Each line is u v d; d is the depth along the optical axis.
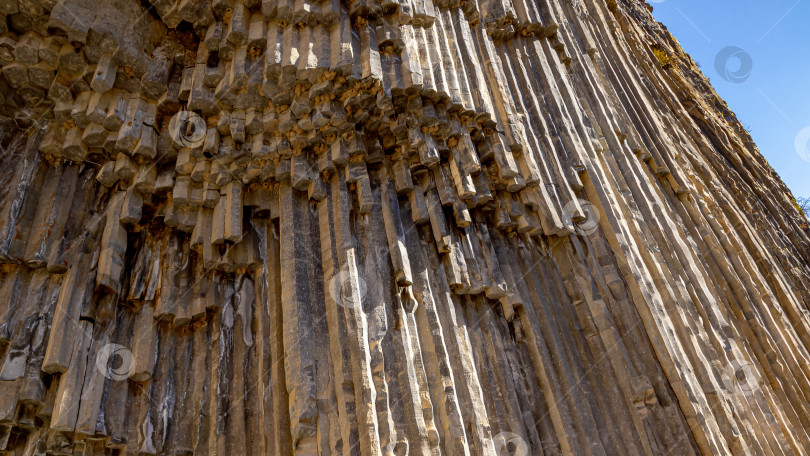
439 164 5.53
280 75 4.86
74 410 4.18
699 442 4.81
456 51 5.71
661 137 8.56
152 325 4.85
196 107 5.09
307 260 4.89
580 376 5.07
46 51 4.82
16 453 4.16
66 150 5.07
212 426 4.45
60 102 5.05
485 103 5.58
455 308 5.06
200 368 4.79
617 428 4.88
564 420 4.76
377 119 5.29
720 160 11.17
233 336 4.92
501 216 5.64
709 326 5.93
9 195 4.81
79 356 4.40
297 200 5.17
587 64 7.83
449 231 5.32
